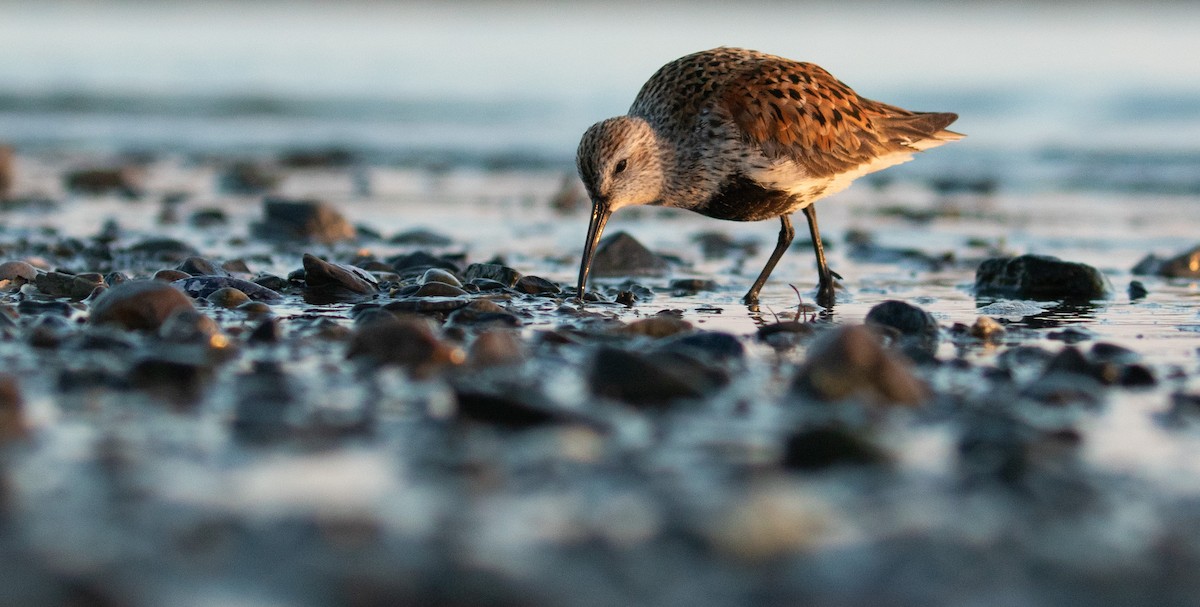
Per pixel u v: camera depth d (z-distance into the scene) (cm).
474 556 513
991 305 1240
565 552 520
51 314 1018
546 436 685
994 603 471
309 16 4828
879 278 1477
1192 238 1784
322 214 1755
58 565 491
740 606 470
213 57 4109
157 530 536
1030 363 920
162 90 3516
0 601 448
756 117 1254
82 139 2923
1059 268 1319
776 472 627
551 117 3250
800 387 779
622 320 1113
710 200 1300
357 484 603
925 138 1359
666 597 476
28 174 2439
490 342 871
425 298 1113
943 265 1578
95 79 3659
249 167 2447
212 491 589
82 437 675
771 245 1775
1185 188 2311
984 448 655
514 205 2180
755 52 1335
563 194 2200
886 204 2217
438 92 3544
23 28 4488
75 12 4753
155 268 1432
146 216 1973
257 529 540
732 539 533
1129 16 4512
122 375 793
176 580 484
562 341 952
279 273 1404
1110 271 1510
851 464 634
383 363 859
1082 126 2989
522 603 468
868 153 1315
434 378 824
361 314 1042
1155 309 1228
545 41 4356
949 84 3409
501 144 2916
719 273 1506
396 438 680
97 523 543
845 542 533
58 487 591
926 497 589
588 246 1257
